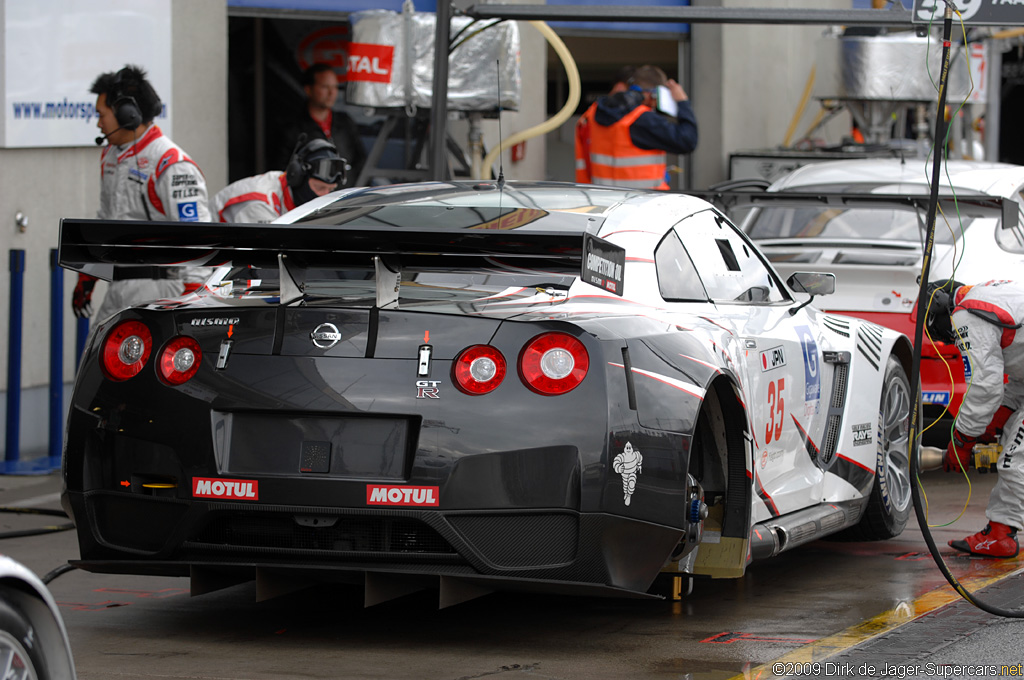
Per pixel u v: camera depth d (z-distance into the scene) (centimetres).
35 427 1788
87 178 1880
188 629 946
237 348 864
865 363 1253
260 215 1617
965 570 1163
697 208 1100
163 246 888
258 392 848
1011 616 973
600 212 1003
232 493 846
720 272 1080
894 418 1328
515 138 2255
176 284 1397
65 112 1811
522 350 836
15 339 1664
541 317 848
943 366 1559
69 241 891
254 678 810
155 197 1421
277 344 859
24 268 1669
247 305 886
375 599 846
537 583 828
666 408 859
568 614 993
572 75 2259
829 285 1220
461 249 843
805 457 1141
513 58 2178
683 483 862
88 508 893
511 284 927
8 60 1709
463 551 825
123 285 1405
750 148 3142
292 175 1616
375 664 848
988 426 1259
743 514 969
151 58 1964
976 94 3119
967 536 1326
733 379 939
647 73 2333
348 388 838
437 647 895
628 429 835
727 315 1029
